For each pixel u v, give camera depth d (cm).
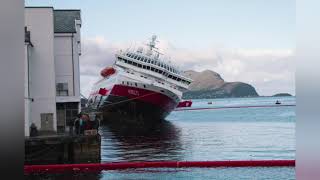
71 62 3350
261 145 4250
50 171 2484
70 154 2612
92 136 2623
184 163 2667
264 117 7444
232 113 7962
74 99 3231
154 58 5359
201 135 5147
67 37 3353
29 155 2580
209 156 3672
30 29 3088
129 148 4047
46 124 3047
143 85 5216
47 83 3083
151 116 5269
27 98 2814
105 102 5291
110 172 2533
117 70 5331
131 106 5238
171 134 5228
